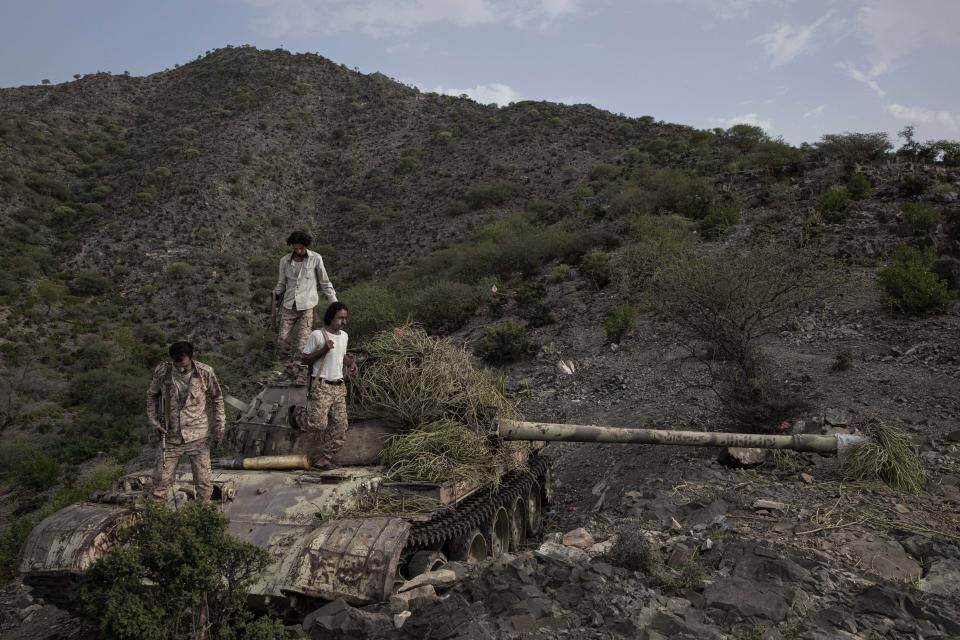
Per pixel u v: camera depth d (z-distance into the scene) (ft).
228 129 338.34
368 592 15.29
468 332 77.30
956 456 28.73
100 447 118.21
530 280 95.20
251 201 277.23
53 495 92.38
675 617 14.65
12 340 178.50
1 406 145.69
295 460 20.90
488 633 13.62
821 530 21.43
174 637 13.70
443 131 339.36
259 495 18.58
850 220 80.53
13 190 265.54
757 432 31.32
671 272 35.88
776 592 15.72
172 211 260.62
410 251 220.23
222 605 14.51
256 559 14.55
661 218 91.76
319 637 14.47
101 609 13.32
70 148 326.65
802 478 26.94
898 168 105.19
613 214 113.29
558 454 39.06
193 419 18.62
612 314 61.77
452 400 23.27
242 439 23.07
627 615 14.71
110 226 253.03
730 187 113.91
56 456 113.29
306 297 24.99
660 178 124.77
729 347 34.09
